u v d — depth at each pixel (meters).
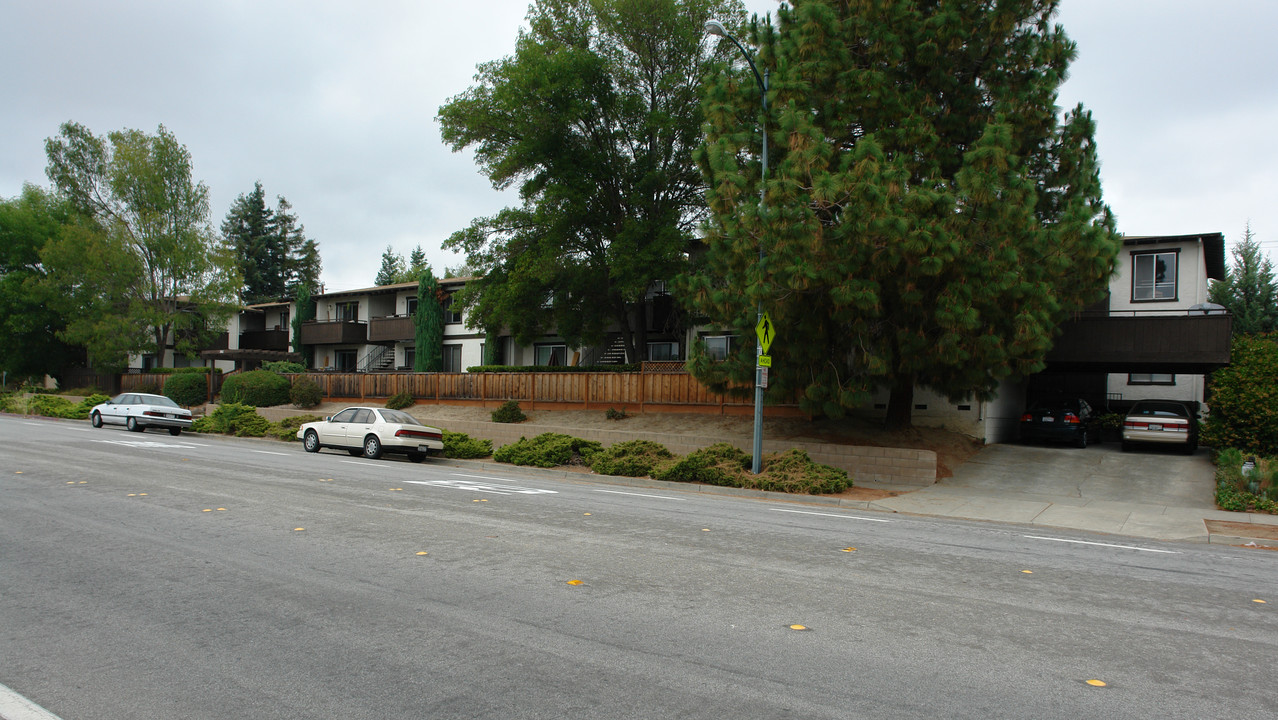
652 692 4.49
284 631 5.48
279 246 82.25
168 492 12.11
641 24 25.56
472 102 27.23
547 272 25.64
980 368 15.59
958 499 15.34
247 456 19.44
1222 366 20.84
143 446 21.03
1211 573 8.51
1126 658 5.30
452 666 4.85
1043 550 9.69
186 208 41.12
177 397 36.88
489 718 4.08
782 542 9.50
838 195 14.17
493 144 27.98
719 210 16.19
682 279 19.34
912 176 16.16
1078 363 22.69
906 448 19.14
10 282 42.38
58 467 15.04
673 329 31.95
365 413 21.81
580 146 26.59
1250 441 17.81
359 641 5.29
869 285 14.52
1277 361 18.08
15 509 10.27
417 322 40.19
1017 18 16.06
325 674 4.68
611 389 26.59
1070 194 16.91
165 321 39.97
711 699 4.41
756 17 17.52
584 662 4.97
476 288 29.48
